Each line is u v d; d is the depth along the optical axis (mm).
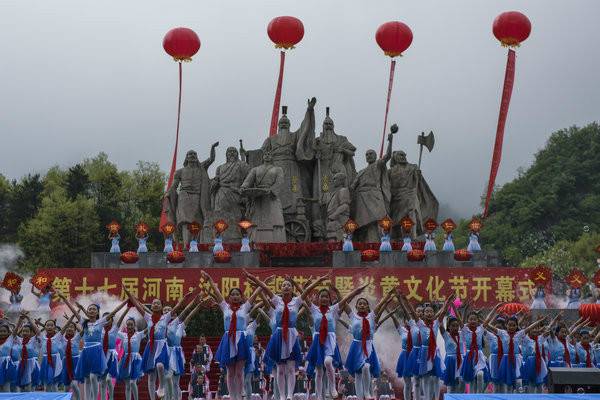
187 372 41750
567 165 111750
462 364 30578
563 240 103375
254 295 28219
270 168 56375
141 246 54062
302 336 38438
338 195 56719
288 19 57938
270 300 28469
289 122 59219
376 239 56875
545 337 32000
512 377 30750
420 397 29703
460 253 51094
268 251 54812
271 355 27797
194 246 54500
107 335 30047
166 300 49312
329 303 28312
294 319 27938
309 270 49000
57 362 31234
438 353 29422
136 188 101000
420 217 58594
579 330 34812
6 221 96125
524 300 48625
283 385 28016
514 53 54375
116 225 53781
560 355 32281
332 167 58625
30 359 31562
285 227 57875
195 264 51750
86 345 29703
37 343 31797
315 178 58781
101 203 99438
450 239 52750
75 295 49500
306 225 58031
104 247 92312
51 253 89562
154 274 49625
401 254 51438
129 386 30719
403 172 57812
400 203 57531
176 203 58875
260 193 55812
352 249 52469
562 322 33750
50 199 91125
